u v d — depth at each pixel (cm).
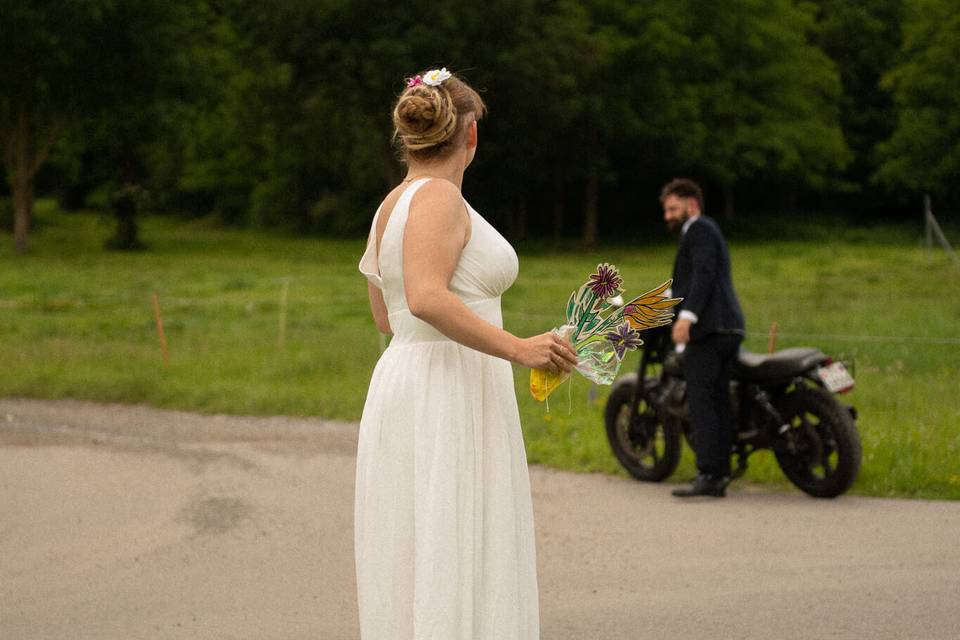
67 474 782
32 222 5462
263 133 5069
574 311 311
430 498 293
